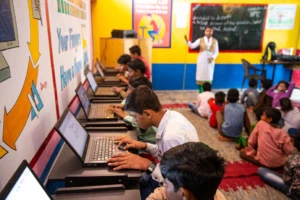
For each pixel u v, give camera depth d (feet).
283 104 10.64
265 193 7.11
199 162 2.28
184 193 2.29
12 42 3.05
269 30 19.47
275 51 19.51
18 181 2.17
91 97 8.25
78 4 8.34
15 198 2.06
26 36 3.51
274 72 19.77
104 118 6.08
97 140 4.83
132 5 17.65
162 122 4.24
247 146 9.35
